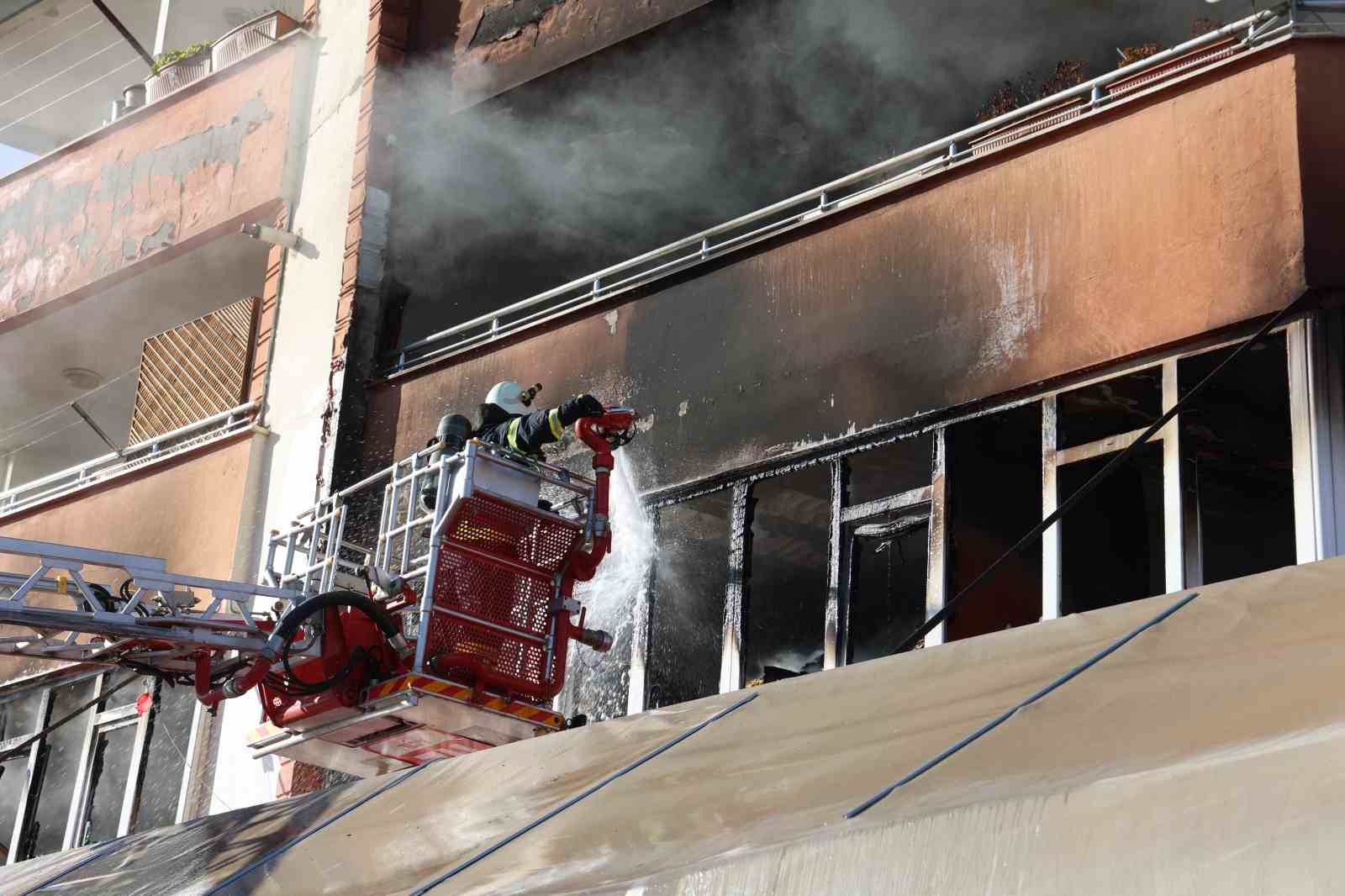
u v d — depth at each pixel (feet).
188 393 54.19
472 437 32.32
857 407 34.99
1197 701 17.63
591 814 23.06
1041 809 16.10
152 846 32.22
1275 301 28.60
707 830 20.49
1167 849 14.70
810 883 17.58
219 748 46.75
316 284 50.06
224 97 55.47
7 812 53.47
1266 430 33.68
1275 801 14.28
